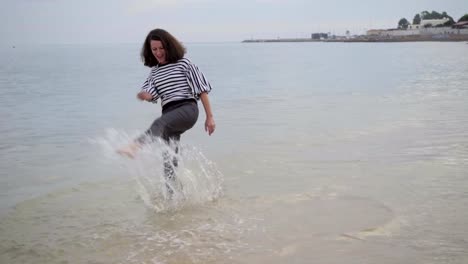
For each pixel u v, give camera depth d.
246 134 7.23
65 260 3.05
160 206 4.08
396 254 2.96
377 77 19.00
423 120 8.08
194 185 4.57
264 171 5.06
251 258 2.99
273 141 6.64
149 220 3.75
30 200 4.25
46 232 3.52
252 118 8.88
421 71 21.72
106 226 3.63
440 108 9.53
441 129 7.16
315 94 13.04
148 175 5.04
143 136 4.16
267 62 38.56
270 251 3.08
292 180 4.70
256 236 3.35
